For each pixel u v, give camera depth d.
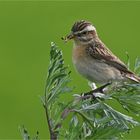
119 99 6.84
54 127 6.21
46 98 6.41
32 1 27.33
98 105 6.44
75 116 6.36
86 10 26.41
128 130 6.28
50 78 6.48
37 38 24.62
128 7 26.95
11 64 23.19
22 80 22.36
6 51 24.03
